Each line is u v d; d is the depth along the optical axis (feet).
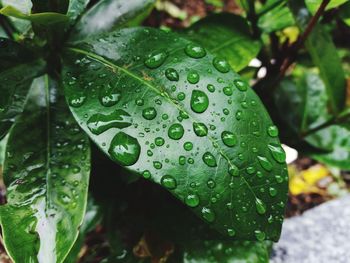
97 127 0.42
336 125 0.74
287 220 0.85
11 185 0.49
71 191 0.47
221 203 0.40
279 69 0.74
